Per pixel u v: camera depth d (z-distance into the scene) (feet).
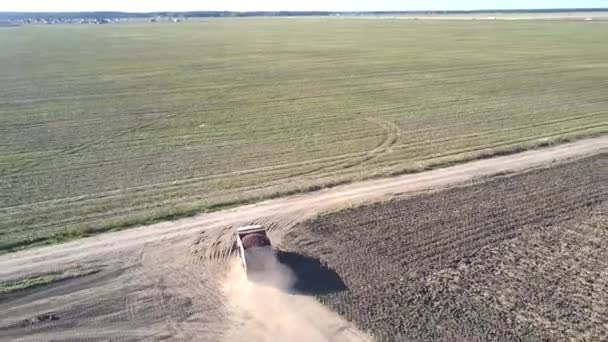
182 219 65.21
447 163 85.25
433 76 172.04
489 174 80.28
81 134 104.37
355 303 47.98
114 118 117.60
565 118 114.01
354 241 59.16
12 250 57.77
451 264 54.34
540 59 211.61
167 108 127.44
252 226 58.34
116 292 50.37
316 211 67.15
